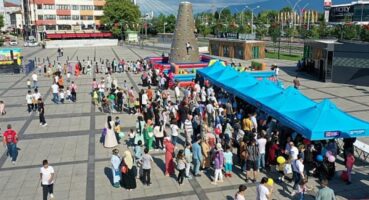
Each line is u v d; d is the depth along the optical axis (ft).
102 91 84.69
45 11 372.17
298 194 41.09
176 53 143.74
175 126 55.52
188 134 54.34
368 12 339.98
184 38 142.20
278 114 50.98
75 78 124.26
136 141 55.72
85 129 66.74
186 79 111.34
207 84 86.89
